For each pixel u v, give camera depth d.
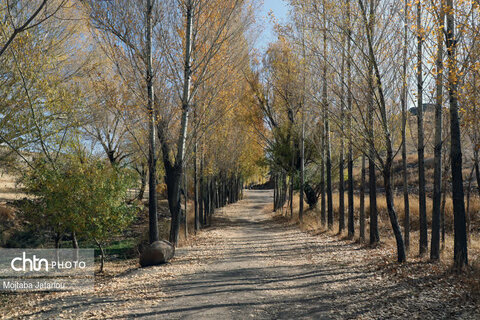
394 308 6.07
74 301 7.60
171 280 8.91
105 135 21.72
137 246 15.34
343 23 10.47
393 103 10.91
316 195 28.48
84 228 10.20
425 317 5.55
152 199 12.88
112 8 12.24
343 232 16.86
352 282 8.01
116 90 13.36
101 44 13.06
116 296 7.71
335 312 6.09
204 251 13.55
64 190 10.04
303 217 24.23
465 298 6.22
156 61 13.99
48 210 10.35
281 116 26.83
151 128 12.93
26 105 11.98
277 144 27.00
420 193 11.27
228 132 25.41
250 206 47.88
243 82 24.14
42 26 12.66
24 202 11.80
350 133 10.75
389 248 12.31
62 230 11.70
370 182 13.46
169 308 6.59
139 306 6.81
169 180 15.12
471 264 8.58
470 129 11.20
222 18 15.13
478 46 8.02
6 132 11.88
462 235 8.25
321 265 10.13
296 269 9.74
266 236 18.17
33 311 7.10
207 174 24.42
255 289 7.73
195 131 15.45
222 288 7.90
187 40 13.98
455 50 8.64
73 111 12.69
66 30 14.02
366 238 15.46
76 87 14.30
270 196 69.88
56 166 11.66
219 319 5.88
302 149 22.48
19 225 18.97
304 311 6.20
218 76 16.64
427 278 7.78
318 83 15.41
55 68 13.50
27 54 11.84
